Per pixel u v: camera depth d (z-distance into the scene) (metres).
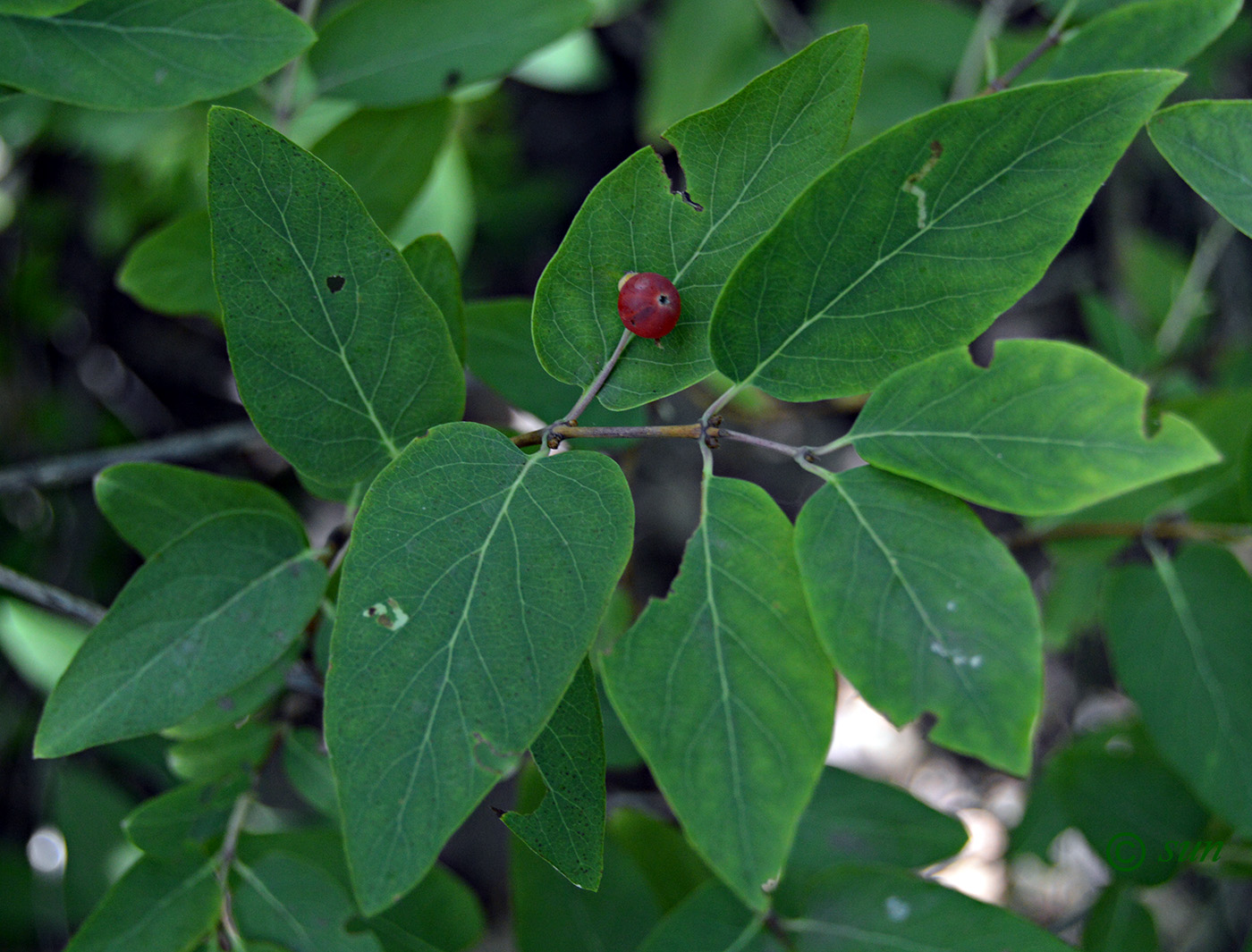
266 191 0.29
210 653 0.31
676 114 0.63
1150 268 0.65
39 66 0.31
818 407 0.52
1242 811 0.38
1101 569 0.55
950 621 0.28
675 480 0.83
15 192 0.68
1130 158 0.79
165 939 0.35
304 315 0.29
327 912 0.36
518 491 0.28
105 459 0.50
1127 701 0.79
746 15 0.61
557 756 0.29
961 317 0.29
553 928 0.38
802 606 0.29
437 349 0.30
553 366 0.30
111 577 0.68
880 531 0.29
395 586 0.28
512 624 0.28
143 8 0.31
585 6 0.37
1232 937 0.65
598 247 0.29
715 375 0.51
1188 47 0.34
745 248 0.29
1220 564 0.39
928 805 0.38
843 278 0.29
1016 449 0.28
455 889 0.38
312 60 0.37
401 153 0.38
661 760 0.28
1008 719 0.28
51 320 0.72
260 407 0.30
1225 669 0.38
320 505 0.76
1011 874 0.72
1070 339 0.82
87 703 0.31
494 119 0.77
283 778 0.62
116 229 0.66
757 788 0.28
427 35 0.37
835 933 0.35
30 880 0.59
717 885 0.35
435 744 0.27
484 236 0.80
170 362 0.78
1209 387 0.67
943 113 0.28
